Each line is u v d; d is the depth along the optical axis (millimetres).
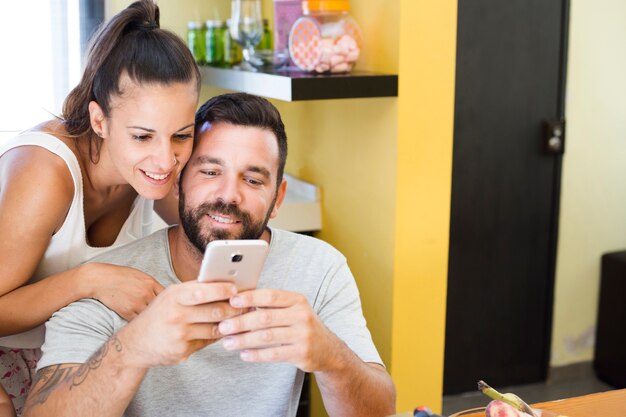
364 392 1288
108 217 1736
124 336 1135
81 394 1160
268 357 1134
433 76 2262
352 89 2184
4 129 2789
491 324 3254
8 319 1412
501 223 3182
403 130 2254
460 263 3154
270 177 1354
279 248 1452
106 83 1411
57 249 1559
